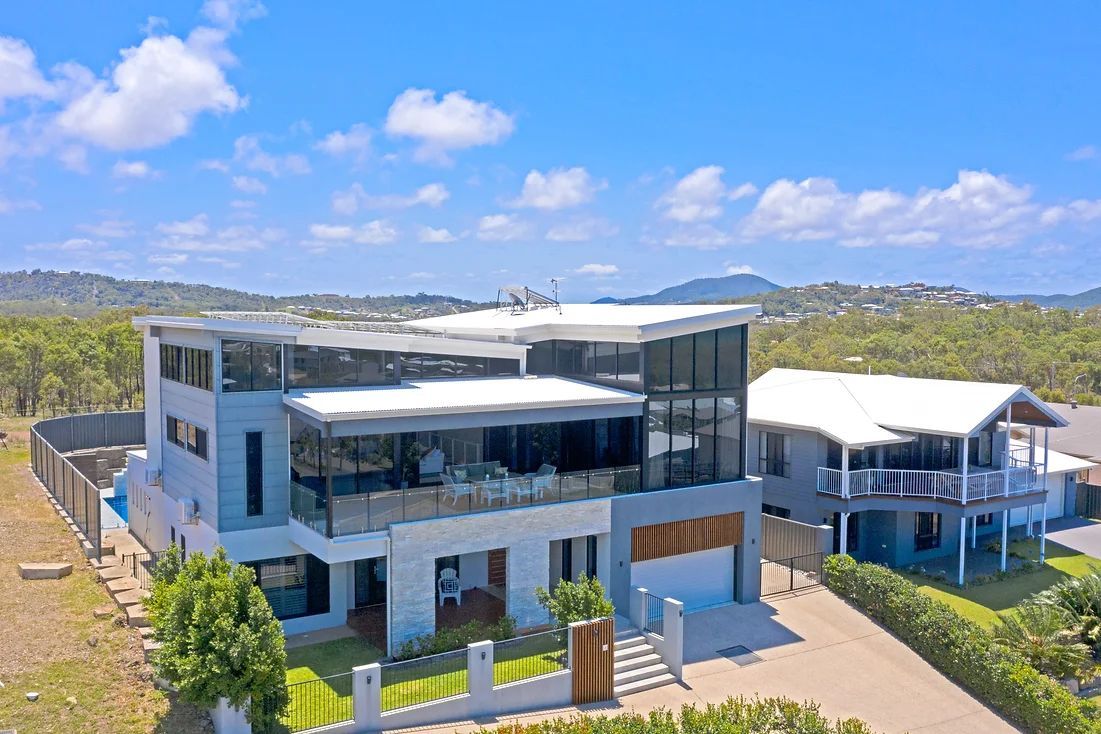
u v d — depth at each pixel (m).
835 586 27.22
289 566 22.25
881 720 19.75
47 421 38.28
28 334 67.56
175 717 16.08
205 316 25.48
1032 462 32.84
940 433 29.83
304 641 21.36
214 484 21.61
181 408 24.39
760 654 22.84
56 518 28.92
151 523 27.88
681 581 25.67
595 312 30.72
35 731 15.23
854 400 34.00
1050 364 80.62
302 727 16.38
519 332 28.09
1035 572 31.28
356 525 20.23
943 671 22.39
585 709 19.27
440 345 25.78
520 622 22.47
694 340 25.88
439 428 21.73
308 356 23.08
